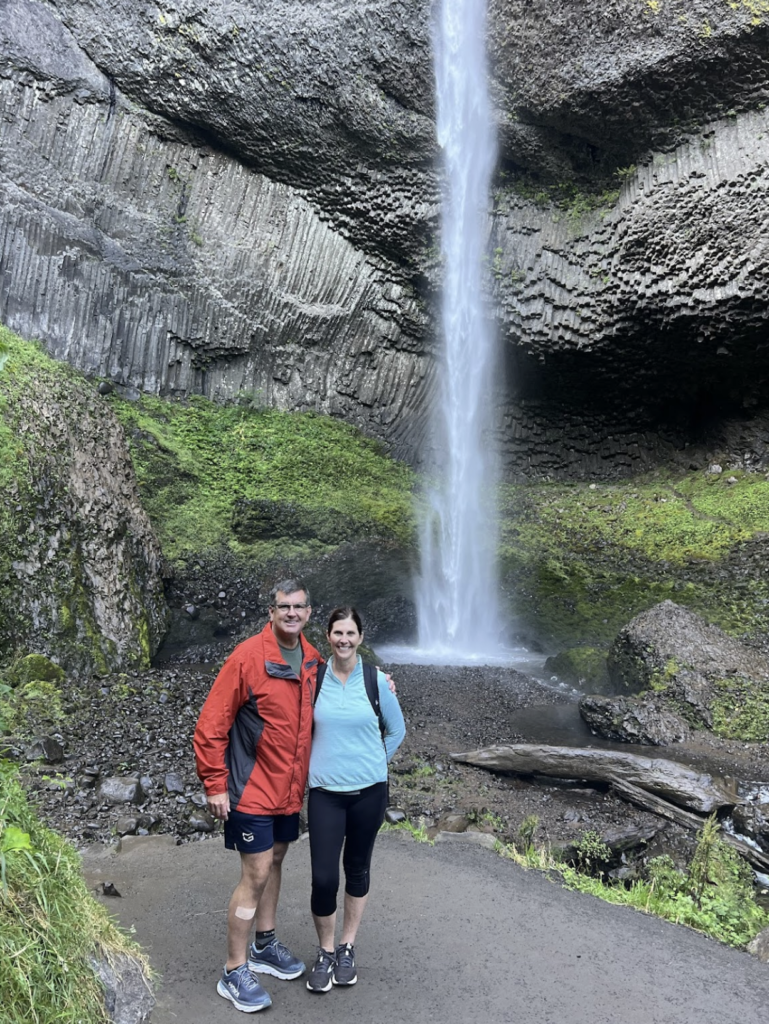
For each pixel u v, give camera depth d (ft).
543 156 52.65
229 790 10.29
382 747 10.98
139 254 52.21
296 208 55.62
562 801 22.24
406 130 52.24
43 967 7.72
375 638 41.52
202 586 42.09
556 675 35.78
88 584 31.37
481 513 56.54
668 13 44.45
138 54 50.31
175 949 11.80
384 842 16.70
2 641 27.09
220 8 48.88
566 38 47.16
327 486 52.80
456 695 32.12
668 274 49.29
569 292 53.88
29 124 49.26
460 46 49.52
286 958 11.16
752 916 16.08
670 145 48.67
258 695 10.27
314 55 49.57
